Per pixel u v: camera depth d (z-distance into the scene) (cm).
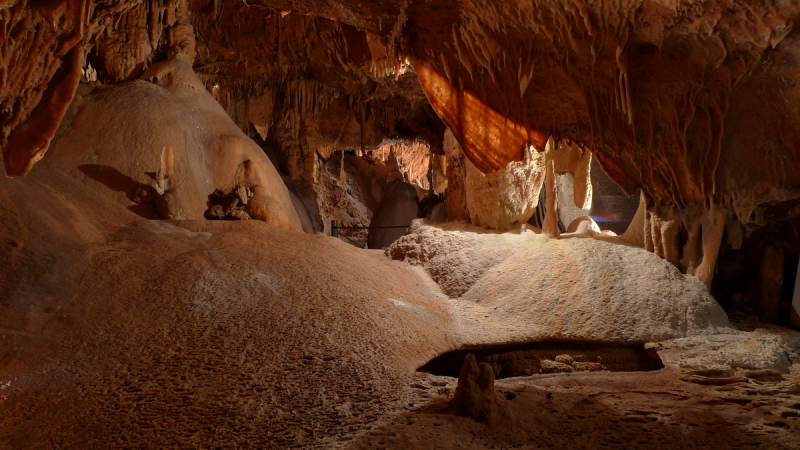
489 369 416
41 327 504
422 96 1414
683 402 468
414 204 1532
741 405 461
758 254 811
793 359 608
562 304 745
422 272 907
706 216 738
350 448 338
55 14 309
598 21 464
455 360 663
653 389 511
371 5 499
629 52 494
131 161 808
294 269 713
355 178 2144
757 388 509
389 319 643
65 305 541
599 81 546
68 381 434
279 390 443
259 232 808
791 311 758
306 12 541
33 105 350
